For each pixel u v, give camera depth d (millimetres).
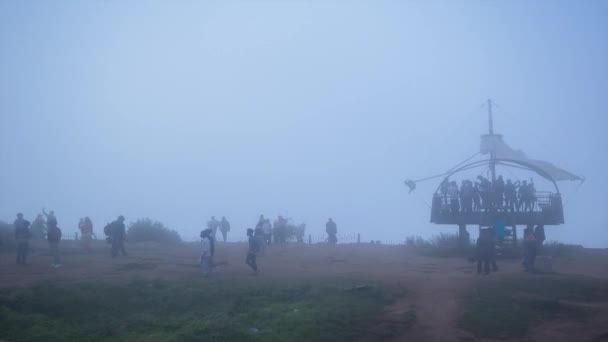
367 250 36625
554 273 24406
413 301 19516
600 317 17734
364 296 19656
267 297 20016
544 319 17625
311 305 18750
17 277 23453
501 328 16797
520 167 34156
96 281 21781
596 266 28109
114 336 16594
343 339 16141
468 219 33688
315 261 30141
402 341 16078
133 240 40594
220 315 18141
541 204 33406
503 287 20672
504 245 32094
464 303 18750
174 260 29250
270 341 15617
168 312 19094
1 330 16922
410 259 31125
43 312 18578
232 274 24828
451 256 32469
